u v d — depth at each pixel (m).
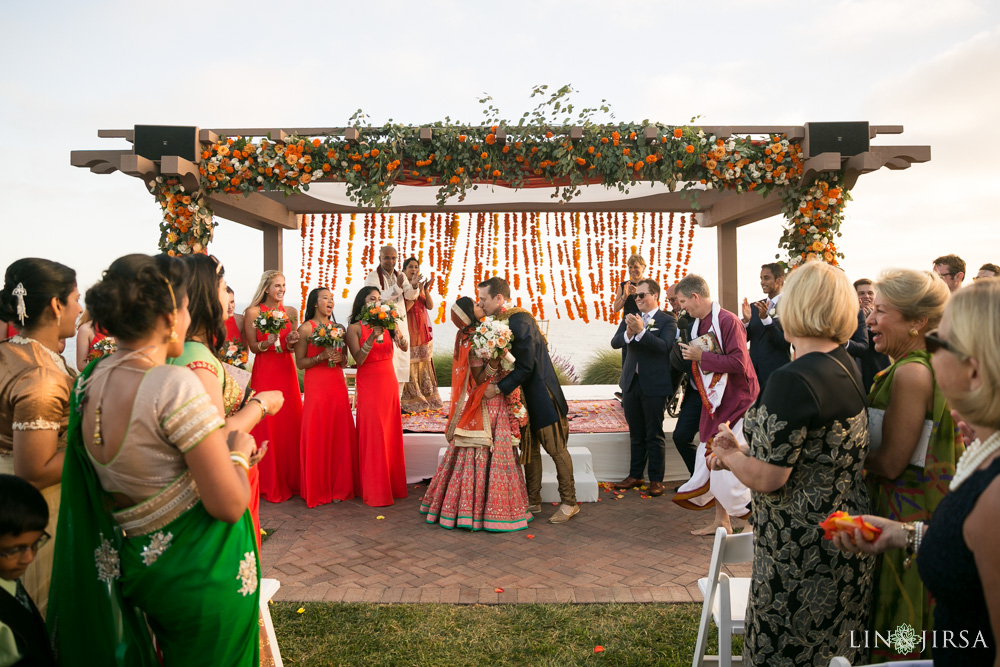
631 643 3.09
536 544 4.52
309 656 2.98
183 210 5.43
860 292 5.77
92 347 4.39
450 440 4.97
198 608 1.67
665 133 5.52
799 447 1.84
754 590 2.04
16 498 1.63
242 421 1.97
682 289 4.62
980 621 1.11
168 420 1.56
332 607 3.48
